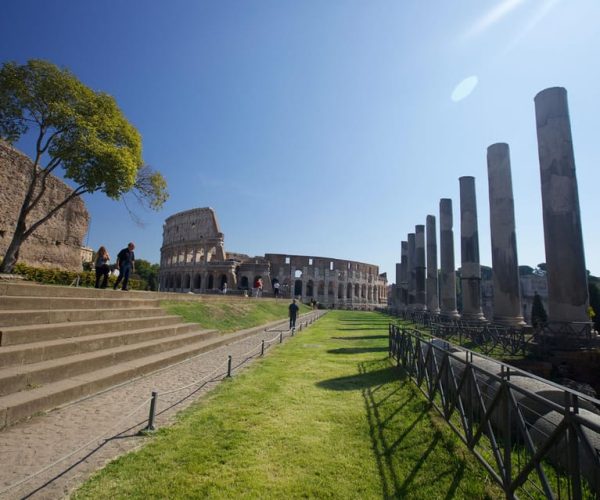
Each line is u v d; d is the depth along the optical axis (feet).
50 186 76.95
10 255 50.80
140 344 33.55
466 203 84.53
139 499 12.24
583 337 42.70
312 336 63.67
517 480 11.98
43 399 19.61
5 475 13.28
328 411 21.77
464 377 17.98
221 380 28.66
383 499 12.89
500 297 63.87
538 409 17.80
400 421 20.22
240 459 15.31
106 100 54.24
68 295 35.47
